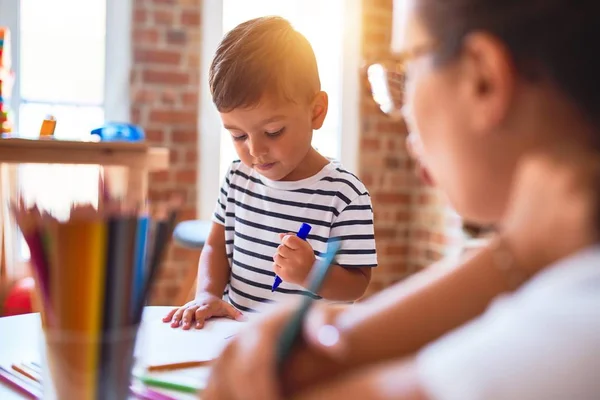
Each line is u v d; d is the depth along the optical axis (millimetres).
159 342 819
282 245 1069
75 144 1415
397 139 2566
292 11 2477
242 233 1239
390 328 464
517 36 377
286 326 447
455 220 2268
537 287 355
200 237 1669
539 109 384
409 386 335
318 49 2521
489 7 384
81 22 2273
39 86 2262
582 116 376
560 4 369
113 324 534
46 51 2256
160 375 689
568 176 374
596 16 366
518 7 375
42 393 589
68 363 532
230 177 1298
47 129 1571
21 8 2223
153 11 2215
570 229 371
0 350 785
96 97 2305
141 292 557
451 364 325
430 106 431
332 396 367
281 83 1058
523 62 380
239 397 426
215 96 1075
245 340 453
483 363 316
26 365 725
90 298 522
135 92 2225
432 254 2451
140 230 535
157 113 2254
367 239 1156
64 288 519
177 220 592
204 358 742
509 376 308
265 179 1234
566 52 370
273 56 1062
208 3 2322
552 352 309
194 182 2316
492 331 337
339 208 1176
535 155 393
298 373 434
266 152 1095
